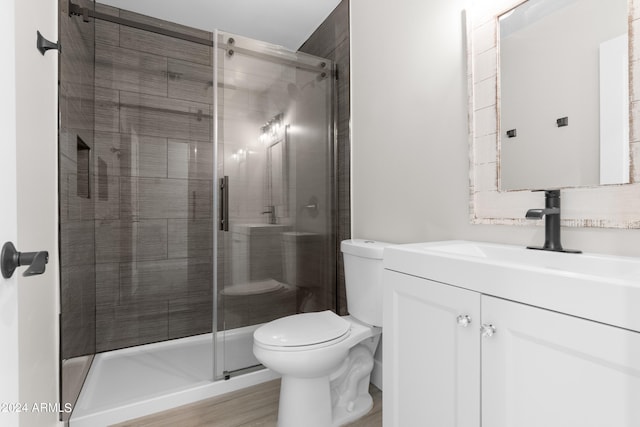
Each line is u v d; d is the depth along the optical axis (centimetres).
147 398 161
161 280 243
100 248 224
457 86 142
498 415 76
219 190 186
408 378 102
